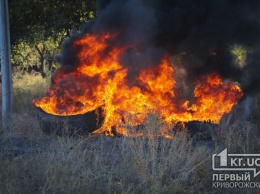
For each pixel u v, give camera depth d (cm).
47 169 2559
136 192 2342
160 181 2445
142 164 2564
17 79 6600
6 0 3728
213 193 2384
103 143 3056
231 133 3136
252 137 3216
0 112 4147
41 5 5081
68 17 5144
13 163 2683
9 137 3244
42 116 3328
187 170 2547
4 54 3738
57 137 3216
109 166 2683
